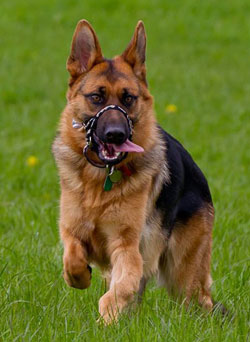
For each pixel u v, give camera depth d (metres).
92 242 9.77
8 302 9.40
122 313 8.91
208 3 45.91
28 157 19.36
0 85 29.38
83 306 9.61
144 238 9.97
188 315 9.20
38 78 31.19
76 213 9.66
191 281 10.64
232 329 8.66
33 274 10.66
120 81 9.60
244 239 12.66
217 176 17.84
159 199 10.09
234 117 25.05
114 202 9.46
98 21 42.59
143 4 45.62
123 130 9.19
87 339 8.19
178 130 22.98
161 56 36.28
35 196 16.08
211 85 30.66
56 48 37.72
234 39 40.62
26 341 8.11
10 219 14.03
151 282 11.21
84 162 9.66
